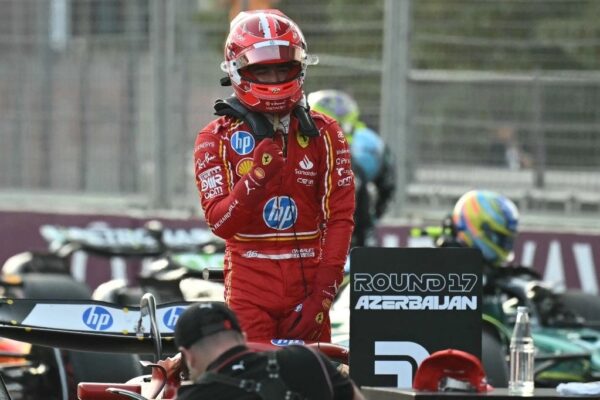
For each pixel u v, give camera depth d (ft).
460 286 63.05
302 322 68.74
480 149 153.07
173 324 71.77
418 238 150.20
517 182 152.97
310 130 69.72
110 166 162.71
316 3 158.20
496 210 113.70
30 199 165.99
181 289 104.42
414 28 161.48
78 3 163.02
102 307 71.31
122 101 161.89
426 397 54.75
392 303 62.69
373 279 62.59
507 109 153.07
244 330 69.41
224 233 67.92
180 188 158.51
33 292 119.55
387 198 134.21
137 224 157.48
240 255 70.08
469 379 56.39
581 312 128.67
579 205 152.56
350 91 156.56
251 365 51.80
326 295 69.21
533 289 115.85
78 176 164.14
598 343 116.98
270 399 51.13
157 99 157.28
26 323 69.41
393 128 150.82
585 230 151.23
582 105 151.53
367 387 59.16
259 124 69.46
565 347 114.32
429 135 152.87
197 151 70.44
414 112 151.94
